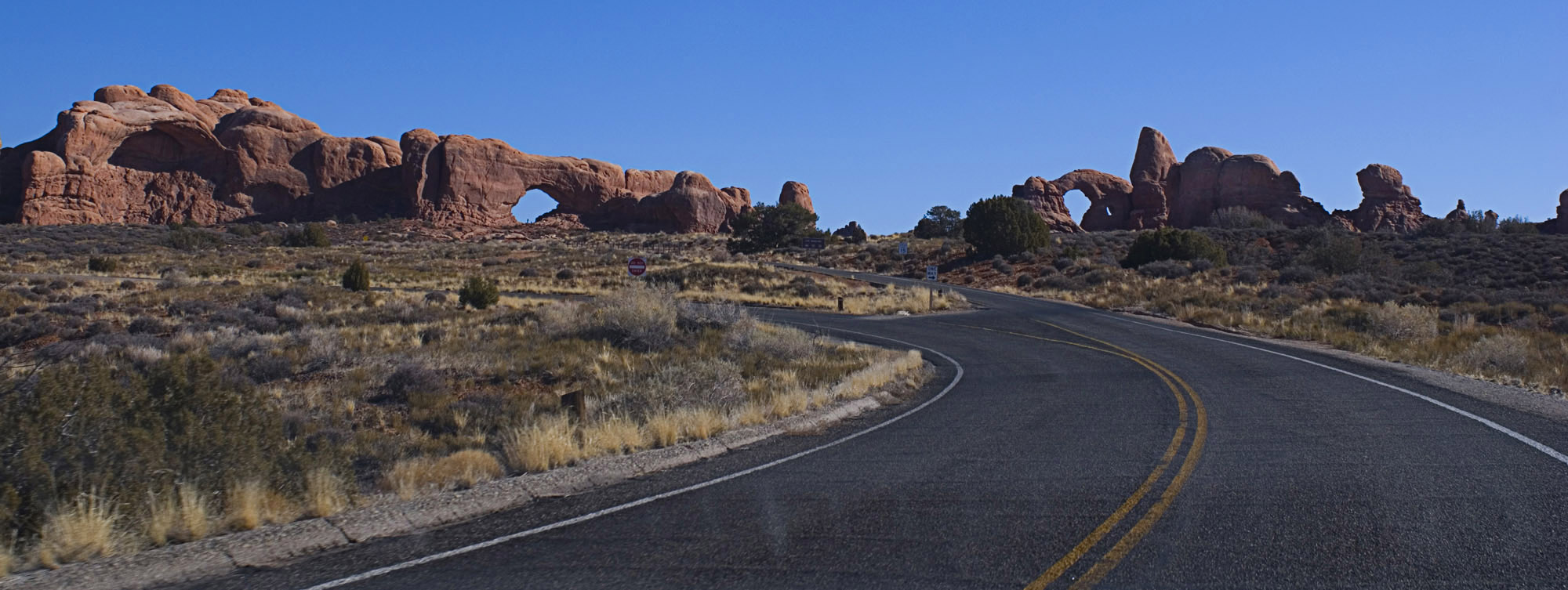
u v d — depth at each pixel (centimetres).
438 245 8381
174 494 690
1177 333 2670
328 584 561
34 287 3547
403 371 1644
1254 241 6806
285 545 646
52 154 9700
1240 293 4059
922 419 1225
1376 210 10181
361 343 2223
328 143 11544
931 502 726
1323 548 576
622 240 9925
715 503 745
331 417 1398
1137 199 11869
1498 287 4416
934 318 3428
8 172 10131
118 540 632
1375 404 1225
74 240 7362
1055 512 679
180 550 629
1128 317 3406
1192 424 1096
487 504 763
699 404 1284
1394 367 1714
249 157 11094
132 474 678
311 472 768
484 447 1138
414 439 1232
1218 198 10894
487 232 10994
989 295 4703
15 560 596
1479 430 990
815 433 1141
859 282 5091
